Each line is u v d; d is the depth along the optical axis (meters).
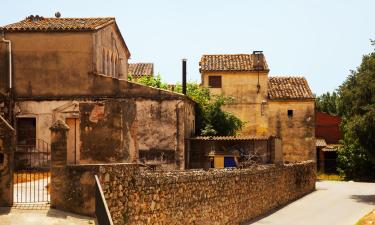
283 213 36.84
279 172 40.16
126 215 19.03
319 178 62.03
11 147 19.06
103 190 18.02
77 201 18.36
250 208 33.69
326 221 34.16
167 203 22.36
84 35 35.25
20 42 35.19
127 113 24.34
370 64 45.38
